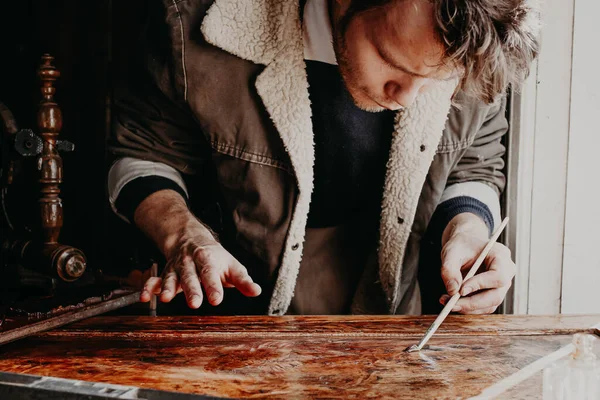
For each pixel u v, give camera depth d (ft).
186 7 4.68
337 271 5.28
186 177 5.37
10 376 2.81
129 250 6.48
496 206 5.22
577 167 6.18
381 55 3.50
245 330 3.75
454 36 3.18
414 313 5.75
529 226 6.23
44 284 4.59
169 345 3.51
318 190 4.95
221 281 3.87
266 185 4.84
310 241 5.22
